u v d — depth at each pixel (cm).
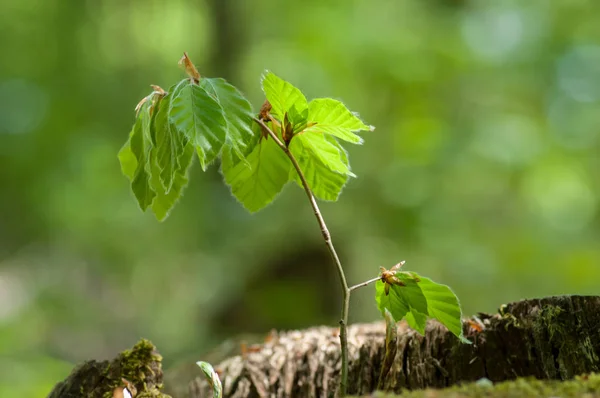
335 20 805
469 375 221
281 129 182
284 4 849
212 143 163
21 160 839
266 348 281
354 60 771
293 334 290
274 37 844
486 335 221
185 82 173
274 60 797
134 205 812
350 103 774
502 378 216
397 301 195
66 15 879
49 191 838
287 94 175
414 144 757
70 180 840
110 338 937
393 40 768
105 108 866
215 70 824
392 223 748
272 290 707
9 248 912
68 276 955
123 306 958
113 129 862
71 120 859
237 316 721
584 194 806
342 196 742
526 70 798
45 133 850
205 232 750
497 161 744
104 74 875
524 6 833
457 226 752
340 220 732
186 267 822
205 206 761
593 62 812
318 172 204
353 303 705
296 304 694
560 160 794
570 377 203
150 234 806
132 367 223
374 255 752
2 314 911
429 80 759
